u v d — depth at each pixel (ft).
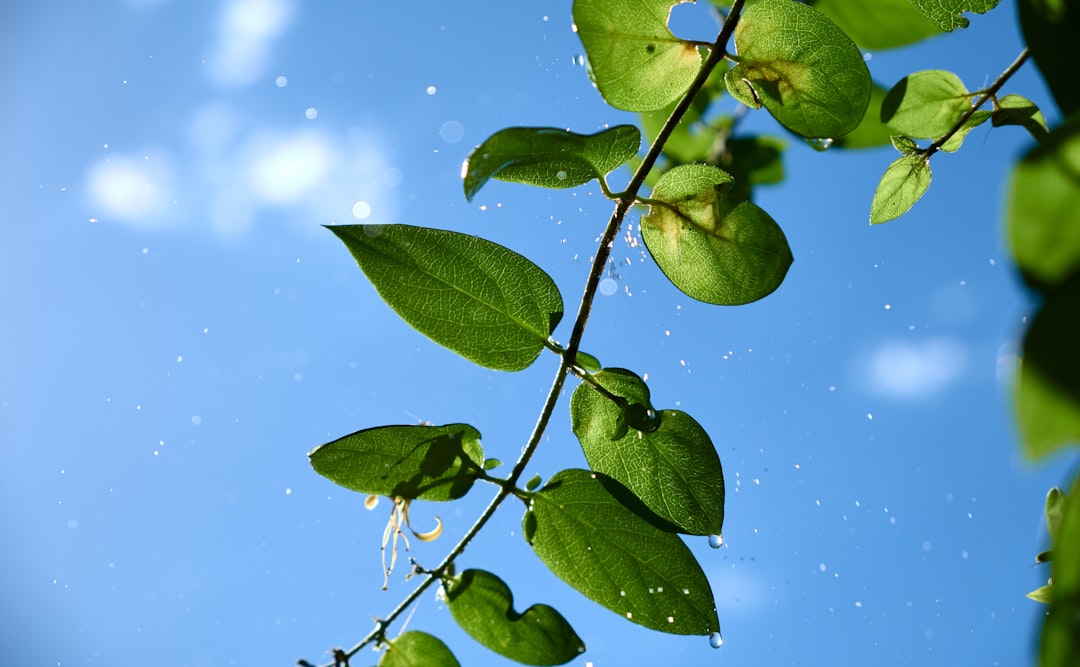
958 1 1.81
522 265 1.83
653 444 1.83
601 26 1.77
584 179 1.78
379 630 1.86
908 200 1.92
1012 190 1.06
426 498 1.85
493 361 1.84
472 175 1.72
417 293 1.83
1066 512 1.00
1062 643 0.96
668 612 1.84
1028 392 0.95
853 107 1.78
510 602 1.88
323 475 1.84
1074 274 1.01
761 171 2.23
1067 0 1.50
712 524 1.83
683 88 1.78
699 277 1.83
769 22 1.77
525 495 1.85
